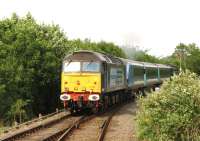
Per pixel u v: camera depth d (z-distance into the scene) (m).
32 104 32.38
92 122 23.17
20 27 32.91
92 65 26.61
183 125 13.92
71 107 27.05
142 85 43.50
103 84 27.03
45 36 35.03
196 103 14.03
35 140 17.64
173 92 14.30
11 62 30.62
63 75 26.92
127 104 34.41
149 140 14.81
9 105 29.67
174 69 65.94
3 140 17.09
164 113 14.40
